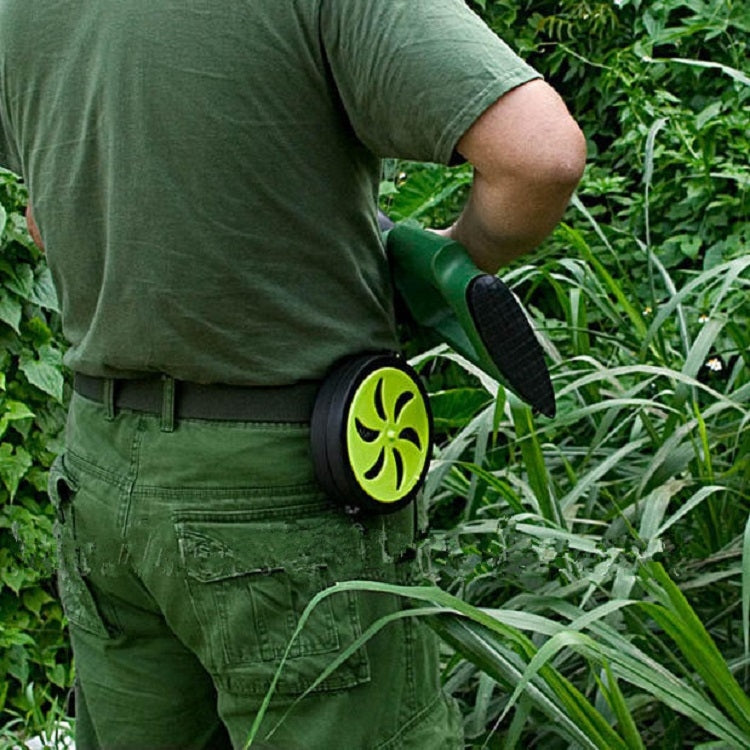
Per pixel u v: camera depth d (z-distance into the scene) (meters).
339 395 1.91
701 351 2.98
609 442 3.55
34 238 2.34
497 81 1.71
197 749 2.32
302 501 1.94
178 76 1.82
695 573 2.83
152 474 1.98
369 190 1.99
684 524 3.02
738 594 2.84
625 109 4.92
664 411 3.40
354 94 1.81
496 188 1.79
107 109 1.88
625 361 3.64
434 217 5.03
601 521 2.92
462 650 2.06
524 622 2.02
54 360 4.05
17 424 4.01
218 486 1.93
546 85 1.77
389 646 2.00
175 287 1.87
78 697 2.45
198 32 1.81
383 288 2.04
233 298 1.87
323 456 1.91
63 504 2.17
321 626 1.94
